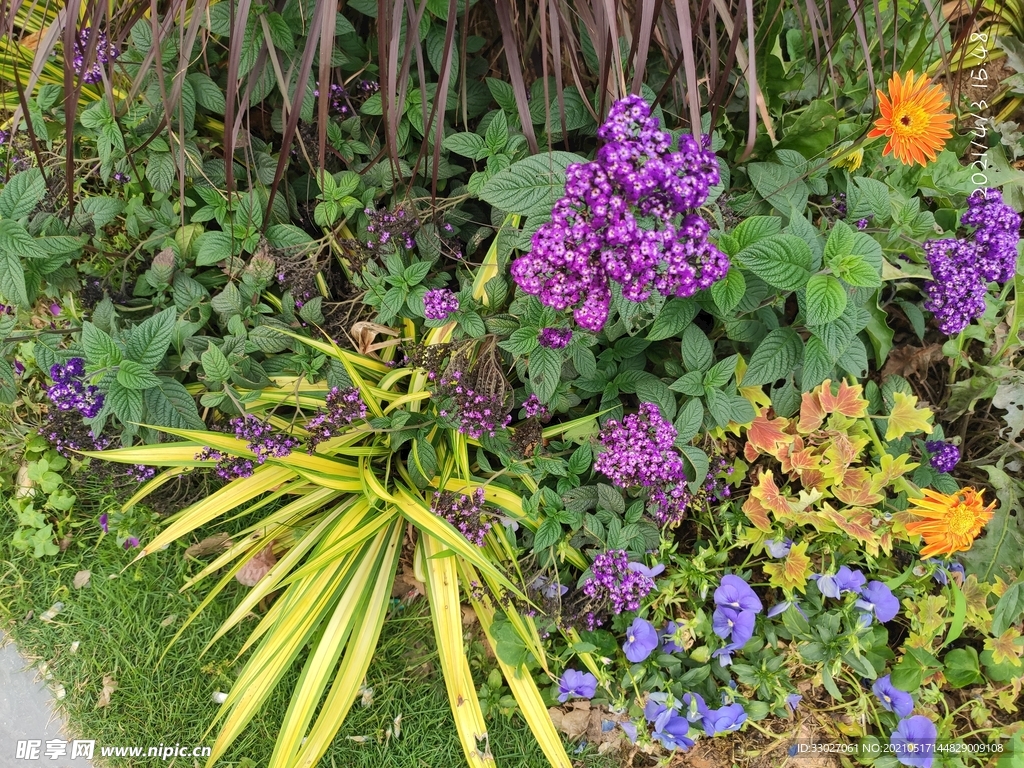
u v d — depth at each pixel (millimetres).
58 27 644
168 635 822
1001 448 810
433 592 738
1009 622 719
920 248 700
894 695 711
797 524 745
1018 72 870
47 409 784
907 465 700
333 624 728
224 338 723
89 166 777
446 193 804
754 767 768
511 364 755
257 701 693
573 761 783
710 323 788
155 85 702
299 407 768
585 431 763
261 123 806
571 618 728
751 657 741
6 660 810
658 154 559
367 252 751
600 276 568
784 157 717
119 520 832
